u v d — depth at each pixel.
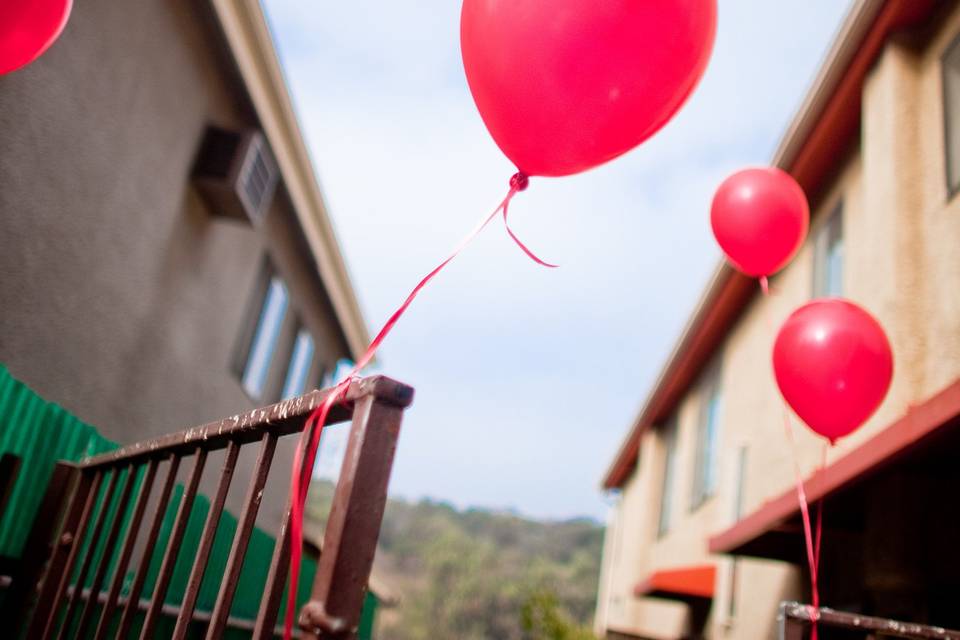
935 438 3.38
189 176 6.27
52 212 4.53
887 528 4.11
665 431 12.69
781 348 3.50
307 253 9.27
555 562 73.06
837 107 6.29
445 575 60.03
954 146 5.00
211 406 7.34
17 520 3.63
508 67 1.79
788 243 3.90
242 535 1.39
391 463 1.13
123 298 5.50
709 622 8.84
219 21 5.99
